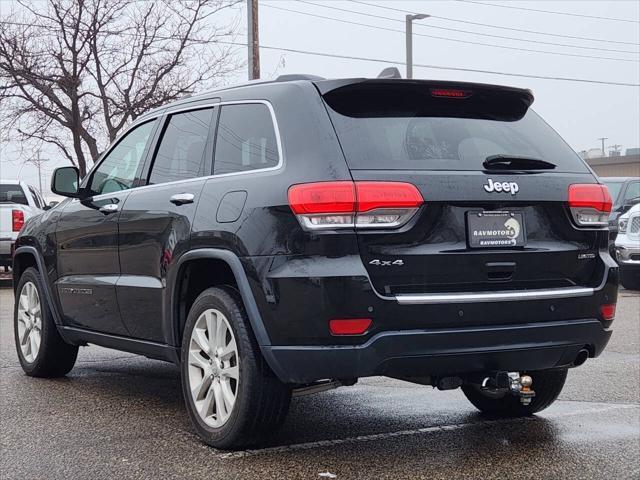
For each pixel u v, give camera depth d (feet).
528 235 14.16
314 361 13.07
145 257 16.81
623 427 16.66
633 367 23.15
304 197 13.16
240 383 14.08
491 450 14.96
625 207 51.70
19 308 22.26
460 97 14.89
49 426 16.53
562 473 13.67
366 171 13.24
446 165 13.79
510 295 13.70
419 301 13.06
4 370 22.84
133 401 18.80
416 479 13.28
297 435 15.92
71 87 75.61
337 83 14.05
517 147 14.89
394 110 14.38
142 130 18.75
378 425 16.75
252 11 75.41
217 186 15.07
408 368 13.21
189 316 15.44
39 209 58.08
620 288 48.16
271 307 13.35
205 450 14.80
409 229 13.19
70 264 19.88
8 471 13.66
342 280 12.76
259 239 13.65
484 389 17.61
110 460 14.21
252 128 15.05
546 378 16.57
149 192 17.12
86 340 19.74
